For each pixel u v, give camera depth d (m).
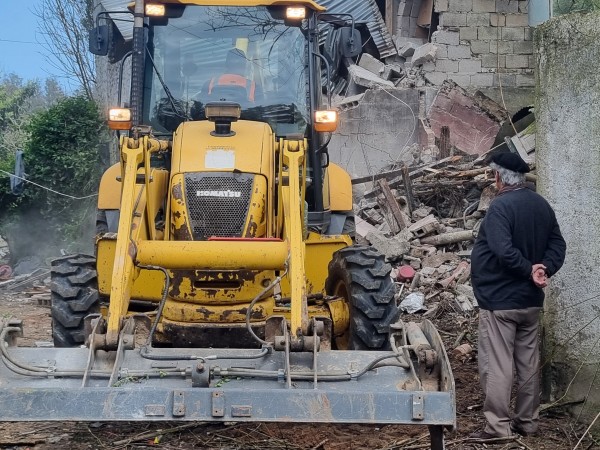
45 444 5.78
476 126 16.42
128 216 5.39
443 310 9.72
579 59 6.14
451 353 7.86
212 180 5.84
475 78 17.44
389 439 5.86
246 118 6.91
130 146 5.73
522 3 17.42
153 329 5.26
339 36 7.21
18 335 5.30
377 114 16.50
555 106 6.35
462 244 11.56
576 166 6.17
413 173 13.30
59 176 17.17
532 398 5.94
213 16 7.05
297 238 5.35
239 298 5.68
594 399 6.01
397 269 11.05
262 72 7.01
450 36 17.44
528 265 5.77
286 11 6.94
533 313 5.89
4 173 17.36
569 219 6.23
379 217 12.78
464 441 5.81
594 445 5.77
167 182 6.27
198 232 5.76
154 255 5.36
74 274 6.37
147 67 6.99
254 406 4.55
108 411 4.54
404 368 5.04
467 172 12.87
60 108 17.44
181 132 6.18
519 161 5.97
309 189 6.90
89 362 4.90
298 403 4.56
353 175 16.48
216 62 7.01
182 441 5.84
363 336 5.95
